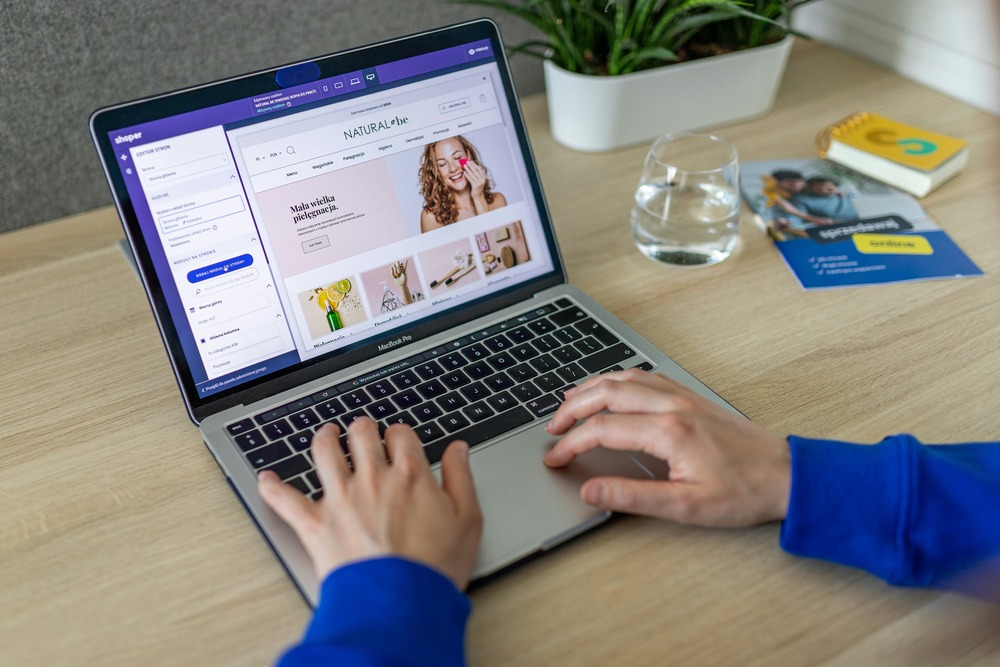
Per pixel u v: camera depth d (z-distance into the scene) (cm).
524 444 53
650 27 86
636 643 43
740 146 89
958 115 94
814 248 75
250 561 48
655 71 84
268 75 58
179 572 47
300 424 55
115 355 64
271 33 85
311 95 59
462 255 65
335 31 88
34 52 75
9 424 58
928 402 58
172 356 55
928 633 43
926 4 96
